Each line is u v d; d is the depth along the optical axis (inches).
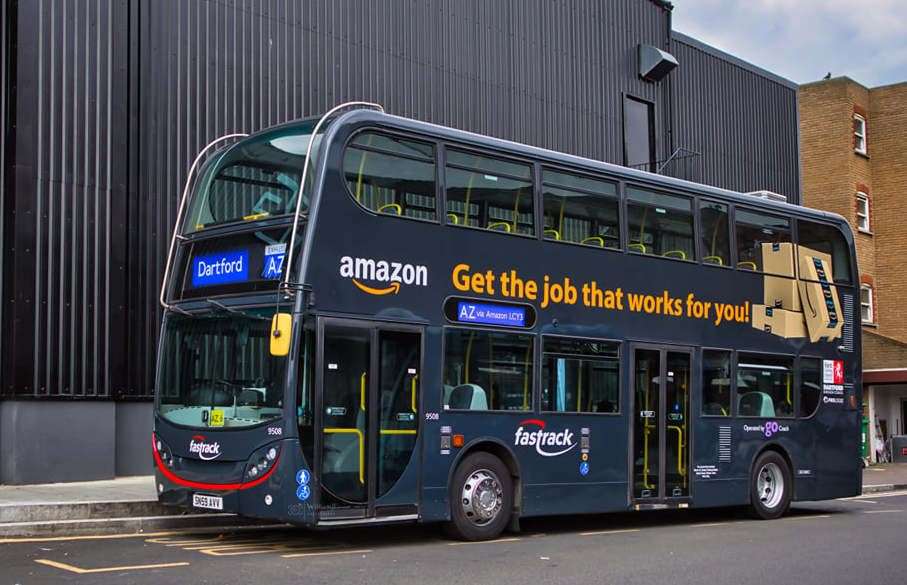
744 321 626.2
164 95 660.7
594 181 550.0
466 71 856.3
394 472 442.9
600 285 542.9
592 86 980.6
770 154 1225.4
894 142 1457.9
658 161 1049.5
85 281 617.6
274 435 408.2
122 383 632.4
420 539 481.4
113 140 635.5
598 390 536.7
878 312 1451.8
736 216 632.4
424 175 469.1
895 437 1240.8
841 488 681.0
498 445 488.1
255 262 435.5
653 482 560.7
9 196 594.9
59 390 603.8
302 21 737.6
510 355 495.8
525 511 495.8
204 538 471.2
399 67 801.6
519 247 505.0
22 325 590.2
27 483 590.6
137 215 644.1
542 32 932.6
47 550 414.0
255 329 426.3
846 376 695.1
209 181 471.8
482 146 495.5
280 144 448.1
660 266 577.6
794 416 653.9
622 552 450.0
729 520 626.2
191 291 459.2
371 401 434.6
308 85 737.0
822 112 1444.4
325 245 425.4
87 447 614.2
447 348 468.1
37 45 606.5
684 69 1107.9
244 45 703.1
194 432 435.5
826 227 701.3
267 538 477.4
